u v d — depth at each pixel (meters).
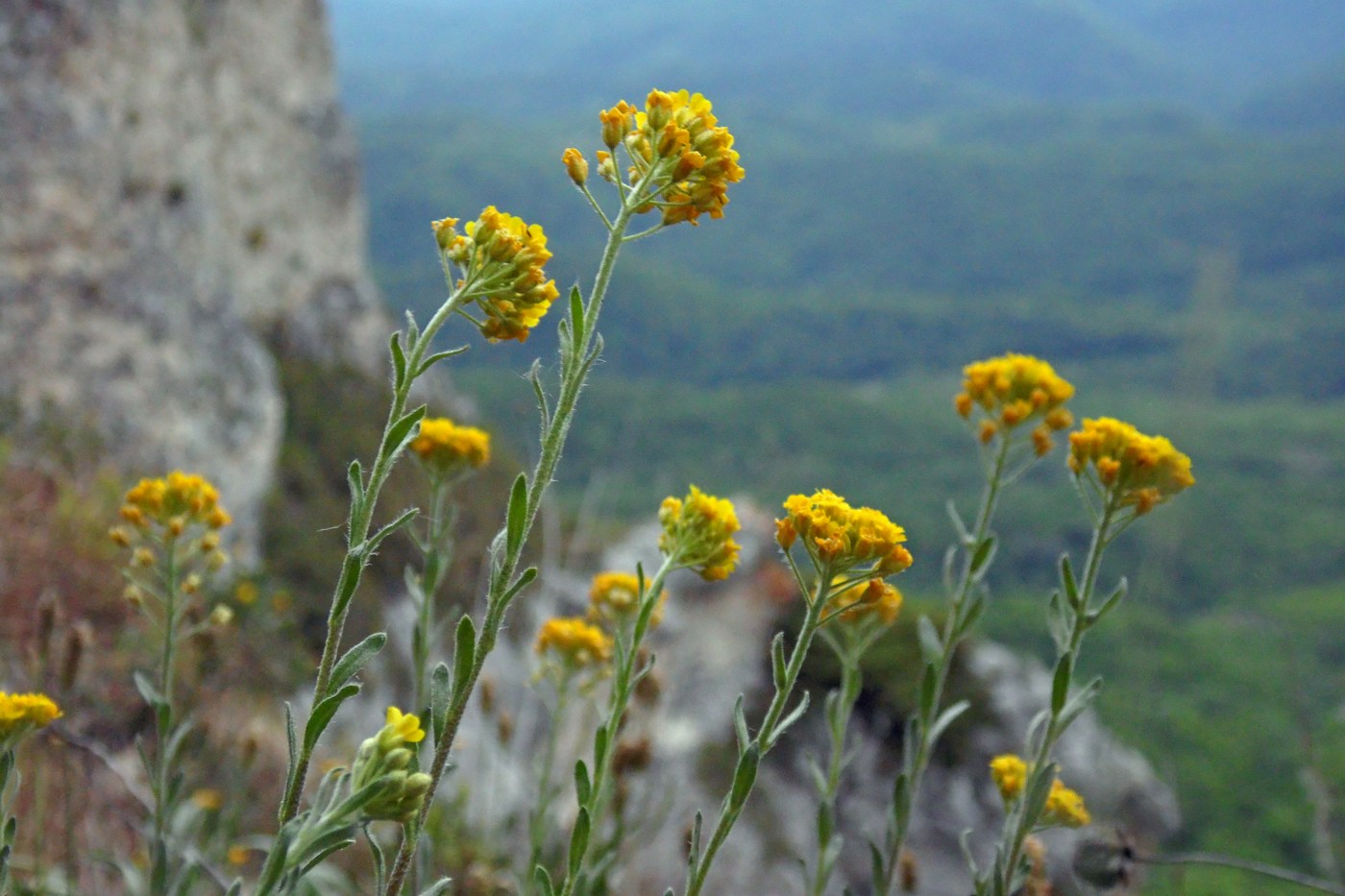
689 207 1.75
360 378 19.44
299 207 20.17
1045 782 2.26
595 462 41.94
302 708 6.80
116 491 8.38
